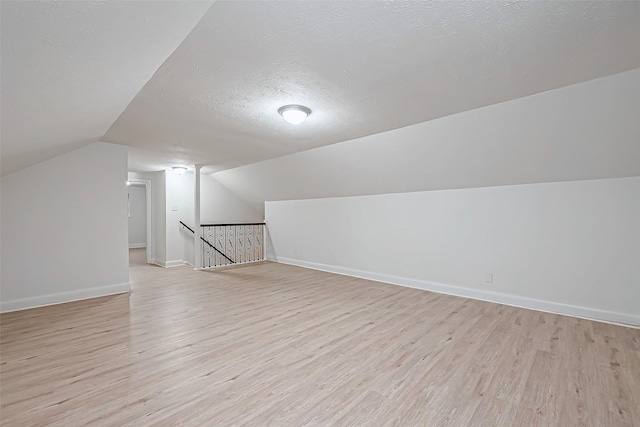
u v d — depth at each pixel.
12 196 3.42
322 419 1.63
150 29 1.26
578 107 2.51
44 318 3.18
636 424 1.60
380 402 1.78
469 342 2.60
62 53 1.18
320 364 2.22
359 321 3.11
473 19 1.54
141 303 3.73
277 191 6.39
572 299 3.29
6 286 3.39
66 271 3.79
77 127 2.58
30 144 2.43
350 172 4.69
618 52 1.88
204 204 7.00
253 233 7.74
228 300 3.87
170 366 2.19
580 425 1.59
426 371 2.12
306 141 4.00
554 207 3.40
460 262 4.12
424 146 3.59
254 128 3.41
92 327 2.93
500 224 3.78
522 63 2.01
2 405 1.73
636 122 2.44
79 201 3.88
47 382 1.97
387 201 4.89
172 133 3.61
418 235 4.54
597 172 3.06
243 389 1.90
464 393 1.87
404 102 2.68
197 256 5.96
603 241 3.11
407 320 3.15
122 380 2.00
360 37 1.69
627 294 2.99
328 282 4.89
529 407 1.73
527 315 3.30
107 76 1.61
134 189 9.96
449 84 2.32
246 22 1.52
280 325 2.99
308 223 6.18
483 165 3.53
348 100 2.62
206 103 2.65
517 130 2.93
